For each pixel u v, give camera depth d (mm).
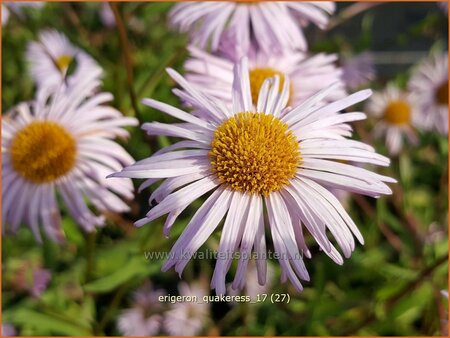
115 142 116
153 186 121
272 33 115
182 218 114
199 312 146
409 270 144
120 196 119
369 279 148
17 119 114
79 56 139
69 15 163
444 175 168
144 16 135
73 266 135
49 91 121
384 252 156
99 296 142
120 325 140
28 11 155
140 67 164
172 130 78
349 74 155
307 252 73
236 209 74
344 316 143
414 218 161
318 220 71
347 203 153
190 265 149
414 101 189
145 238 110
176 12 121
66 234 128
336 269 146
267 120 78
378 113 188
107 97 117
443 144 179
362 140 160
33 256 142
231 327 146
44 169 109
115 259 131
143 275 111
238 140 76
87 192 108
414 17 238
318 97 81
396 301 121
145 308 144
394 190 161
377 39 232
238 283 69
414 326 150
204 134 78
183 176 74
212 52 116
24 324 131
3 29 169
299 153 76
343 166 74
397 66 230
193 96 82
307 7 121
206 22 115
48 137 109
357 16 235
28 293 132
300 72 116
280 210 73
